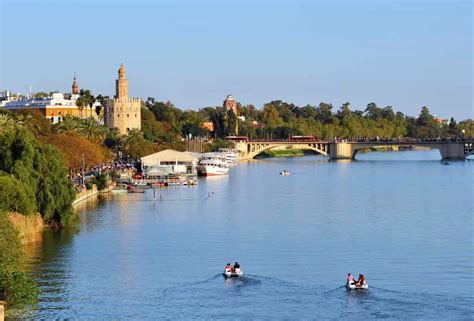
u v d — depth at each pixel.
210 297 140.25
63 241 188.25
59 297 140.38
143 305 135.62
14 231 146.75
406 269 163.75
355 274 158.75
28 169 192.00
